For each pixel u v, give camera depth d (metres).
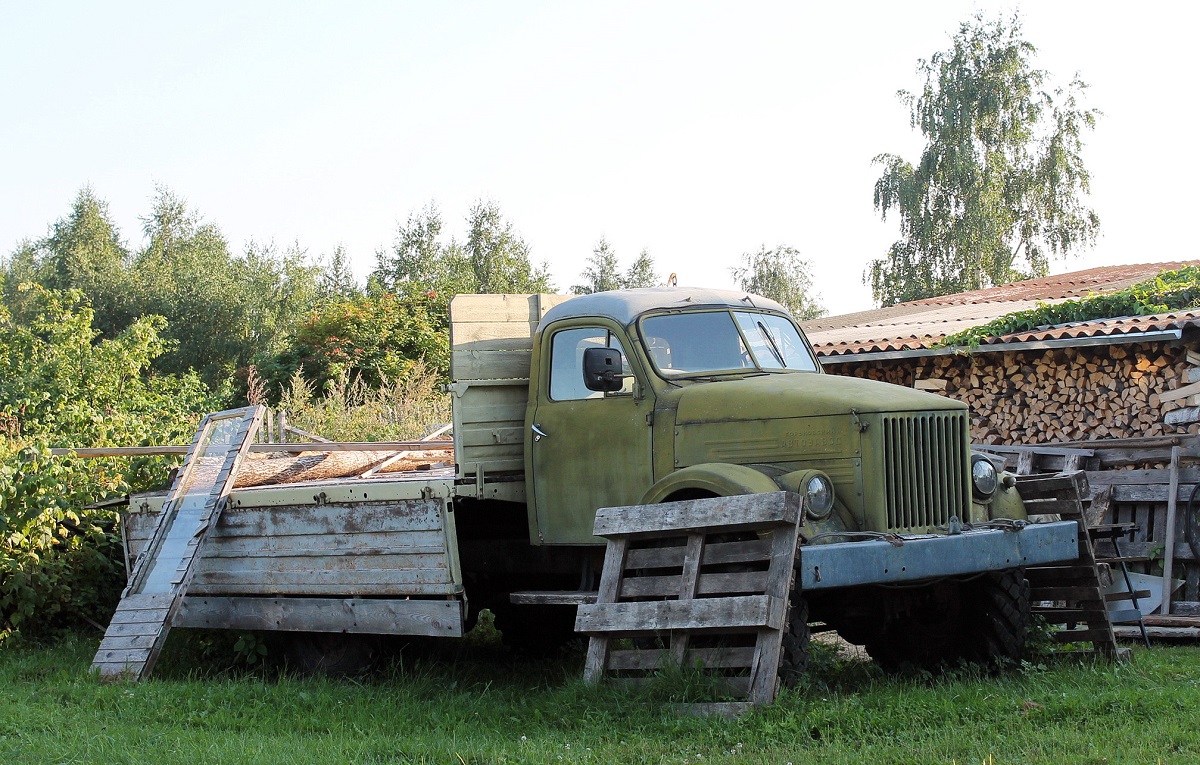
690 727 5.70
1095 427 11.98
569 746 5.52
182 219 53.03
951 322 15.66
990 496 7.18
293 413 18.62
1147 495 10.48
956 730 5.40
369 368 26.00
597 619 6.53
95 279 45.31
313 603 8.09
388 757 5.59
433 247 50.56
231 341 43.03
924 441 6.70
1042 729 5.49
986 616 7.21
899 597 7.25
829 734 5.50
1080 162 36.16
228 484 8.62
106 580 10.28
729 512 6.12
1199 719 5.52
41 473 9.56
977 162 36.16
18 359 18.05
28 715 6.52
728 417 6.91
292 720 6.57
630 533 6.55
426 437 13.25
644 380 7.30
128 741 5.96
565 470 7.62
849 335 15.18
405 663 8.36
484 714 6.63
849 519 6.48
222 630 8.94
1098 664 7.17
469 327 7.91
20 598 9.36
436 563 7.49
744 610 5.97
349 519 7.94
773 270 52.03
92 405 16.78
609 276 57.75
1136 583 10.27
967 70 36.16
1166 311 12.64
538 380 7.85
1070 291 18.44
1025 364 12.74
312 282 47.56
